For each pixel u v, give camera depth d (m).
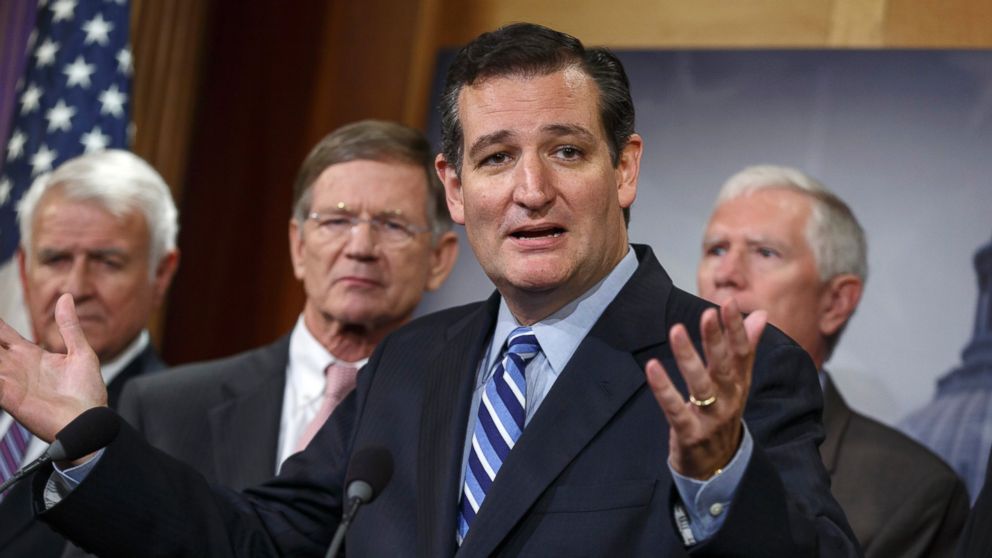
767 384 1.88
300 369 3.26
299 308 4.65
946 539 3.39
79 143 4.48
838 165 3.79
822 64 3.89
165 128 4.67
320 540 2.17
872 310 3.63
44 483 1.98
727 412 1.58
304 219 3.36
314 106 4.75
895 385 3.56
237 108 4.84
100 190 3.65
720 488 1.62
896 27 3.95
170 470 2.04
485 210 2.00
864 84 3.83
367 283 3.24
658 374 1.58
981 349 3.51
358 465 1.85
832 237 3.69
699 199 3.89
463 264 4.12
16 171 4.52
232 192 4.80
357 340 3.27
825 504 1.76
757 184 3.81
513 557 1.84
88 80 4.55
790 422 1.85
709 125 3.96
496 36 2.07
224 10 4.93
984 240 3.59
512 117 2.00
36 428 1.95
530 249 1.97
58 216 3.62
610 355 1.96
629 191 2.12
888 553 3.36
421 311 4.13
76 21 4.63
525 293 2.02
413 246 3.30
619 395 1.92
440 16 4.63
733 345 1.58
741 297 3.72
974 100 3.71
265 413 3.16
